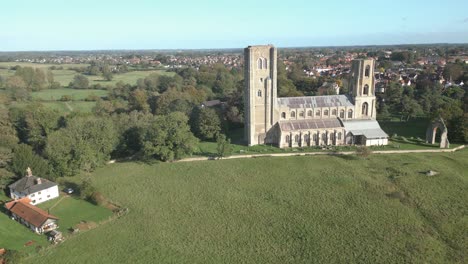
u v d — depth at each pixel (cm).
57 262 6788
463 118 12925
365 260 6556
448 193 8938
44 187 9412
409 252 6719
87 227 8000
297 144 13162
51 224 7981
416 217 7950
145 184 10294
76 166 10862
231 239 7394
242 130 16025
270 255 6838
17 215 8344
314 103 13700
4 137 11425
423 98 18312
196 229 7806
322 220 7981
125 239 7506
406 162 11094
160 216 8431
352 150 12394
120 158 12675
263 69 12925
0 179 9812
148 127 12731
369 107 14012
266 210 8544
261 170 10956
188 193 9600
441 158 11469
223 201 9069
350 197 8981
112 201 9312
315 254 6806
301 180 10125
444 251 6725
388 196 8931
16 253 6644
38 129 13150
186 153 12138
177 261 6719
